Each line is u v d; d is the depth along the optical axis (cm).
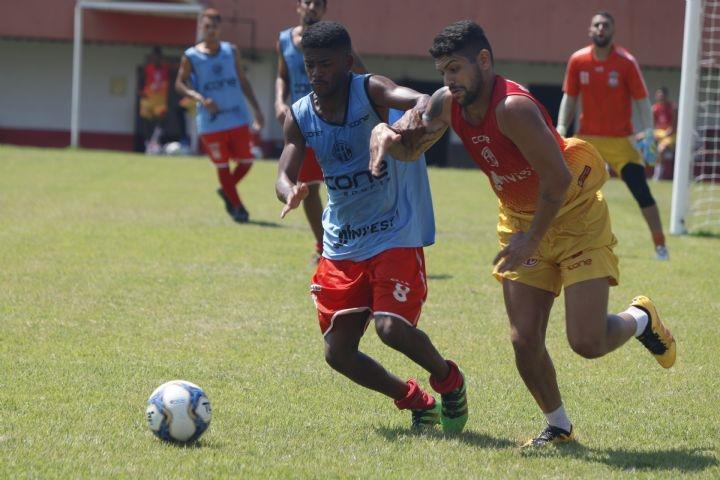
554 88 10525
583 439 1741
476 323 2627
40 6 10038
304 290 2969
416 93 1666
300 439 1688
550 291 1677
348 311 1719
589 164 1645
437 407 1814
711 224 5091
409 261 1700
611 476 1522
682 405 1967
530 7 9806
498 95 1502
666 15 9744
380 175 1648
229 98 4362
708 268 3525
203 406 1638
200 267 3272
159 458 1548
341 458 1590
